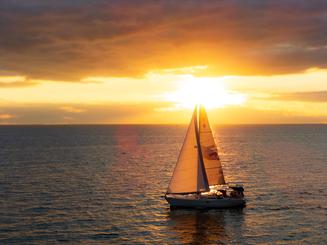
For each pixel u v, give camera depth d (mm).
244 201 59031
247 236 46406
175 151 163375
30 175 92500
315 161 122188
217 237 46219
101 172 98438
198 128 58594
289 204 61188
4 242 43938
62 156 139875
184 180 58281
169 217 54250
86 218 53688
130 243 44125
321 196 67312
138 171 100625
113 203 62781
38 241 44312
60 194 69875
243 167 107312
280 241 44562
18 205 61219
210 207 58000
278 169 103188
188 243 44281
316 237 45719
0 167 107062
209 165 59312
